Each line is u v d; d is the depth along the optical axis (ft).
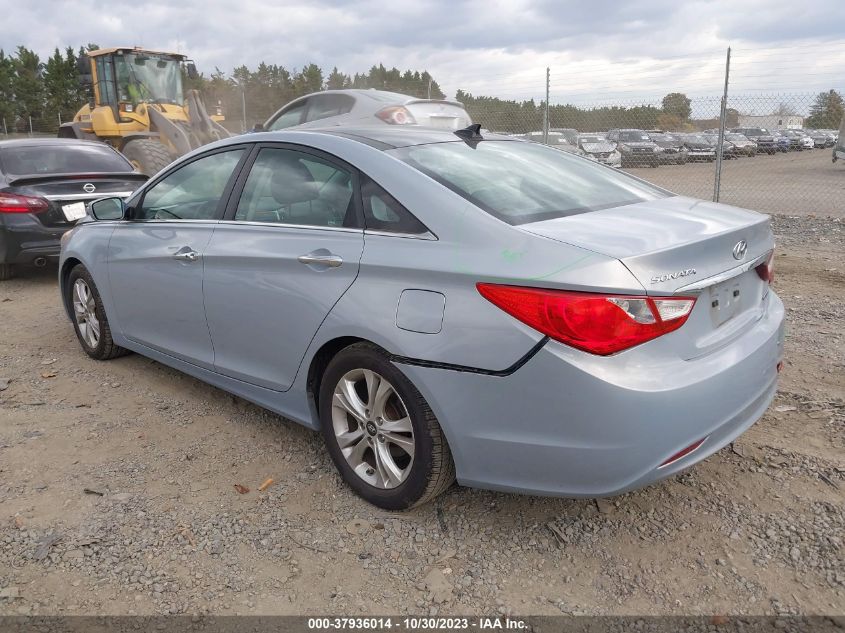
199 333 11.90
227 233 11.12
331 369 9.56
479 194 8.89
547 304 7.35
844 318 17.33
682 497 9.61
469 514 9.38
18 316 19.60
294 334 9.90
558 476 7.79
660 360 7.57
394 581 8.13
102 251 14.03
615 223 8.40
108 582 8.10
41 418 12.50
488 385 7.83
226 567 8.38
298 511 9.52
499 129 45.70
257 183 11.09
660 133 60.08
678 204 9.82
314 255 9.52
